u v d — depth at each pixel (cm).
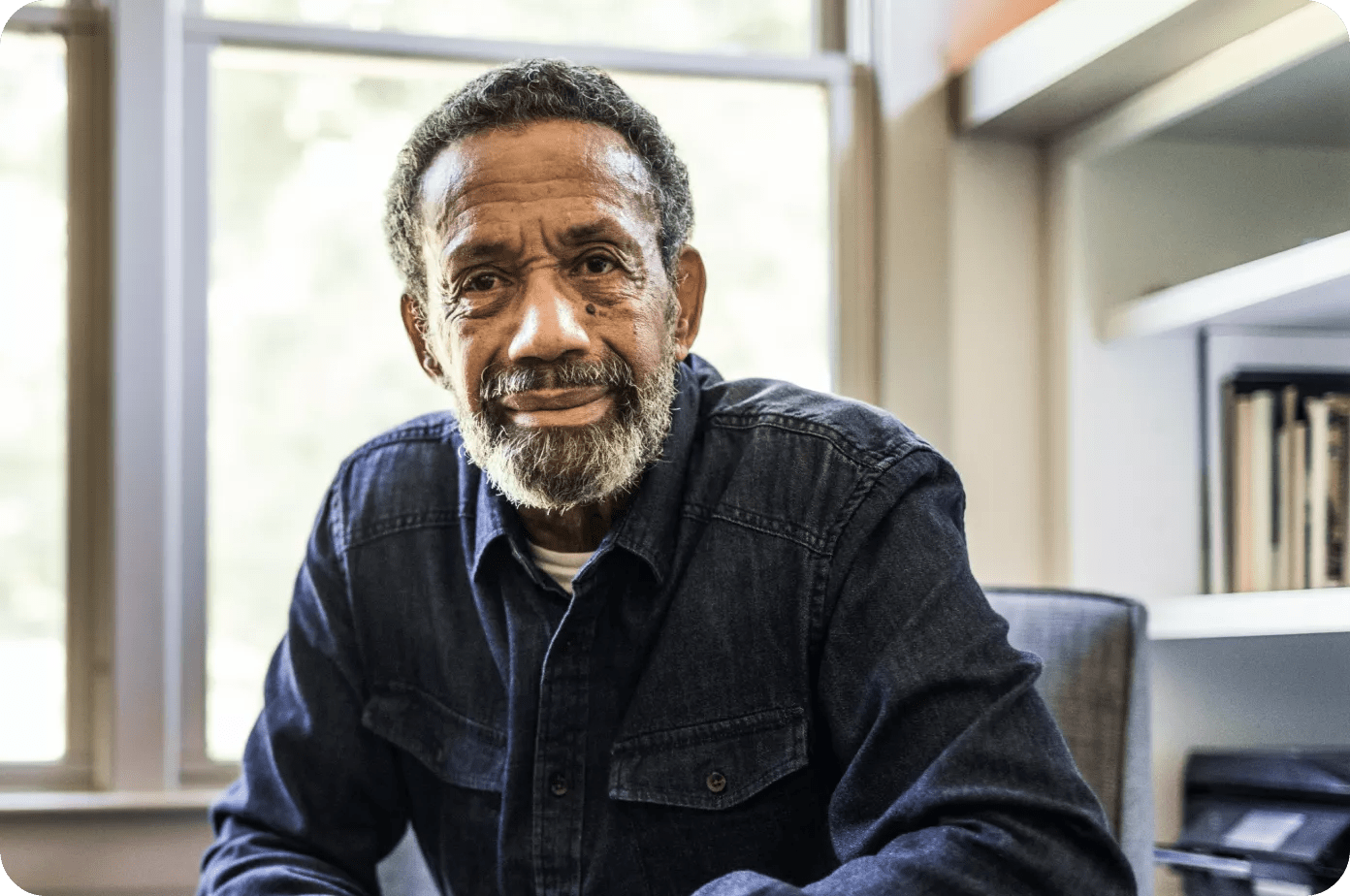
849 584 103
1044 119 191
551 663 108
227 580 188
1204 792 174
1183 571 190
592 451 101
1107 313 192
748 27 204
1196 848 164
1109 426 190
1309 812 159
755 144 203
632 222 104
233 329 189
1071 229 192
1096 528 188
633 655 109
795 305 202
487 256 102
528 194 101
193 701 186
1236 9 149
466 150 103
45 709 183
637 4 202
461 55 191
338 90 193
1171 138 195
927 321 196
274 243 190
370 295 192
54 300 185
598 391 102
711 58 198
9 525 183
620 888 106
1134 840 117
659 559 109
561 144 102
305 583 125
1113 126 182
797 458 110
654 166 108
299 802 117
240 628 188
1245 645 184
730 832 106
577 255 102
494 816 112
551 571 115
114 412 181
